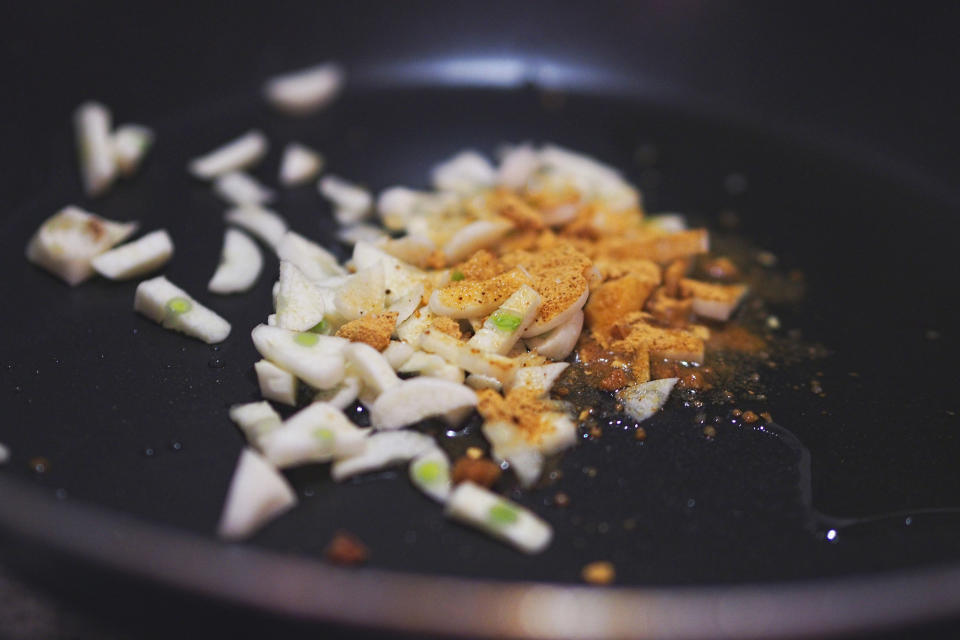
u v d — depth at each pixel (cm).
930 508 19
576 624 15
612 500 18
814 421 20
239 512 17
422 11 28
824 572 18
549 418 19
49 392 19
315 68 27
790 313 22
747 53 27
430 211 24
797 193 25
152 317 21
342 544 17
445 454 19
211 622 16
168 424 19
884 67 26
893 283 23
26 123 24
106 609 16
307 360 19
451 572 17
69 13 25
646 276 21
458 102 27
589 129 27
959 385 21
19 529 16
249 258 22
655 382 20
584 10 28
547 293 20
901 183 25
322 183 25
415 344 20
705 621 15
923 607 15
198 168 25
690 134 27
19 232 23
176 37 26
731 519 18
